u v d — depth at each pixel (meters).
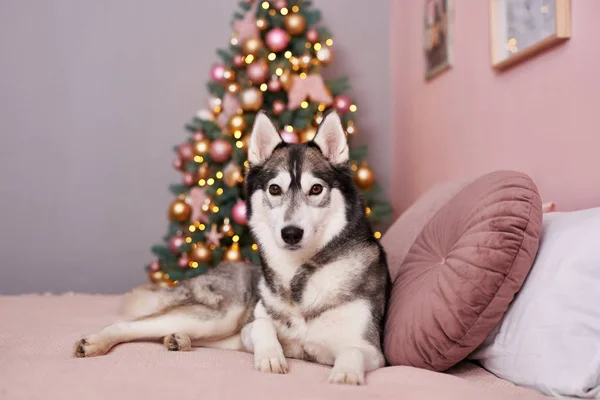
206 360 2.48
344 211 2.69
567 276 2.04
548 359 1.98
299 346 2.64
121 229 6.34
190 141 5.60
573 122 2.95
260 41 5.10
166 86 6.40
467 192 2.62
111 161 6.34
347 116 5.37
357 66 6.48
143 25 6.38
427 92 5.30
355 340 2.48
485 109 4.04
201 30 6.43
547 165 3.21
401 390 1.96
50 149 6.27
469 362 2.54
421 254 2.73
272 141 2.89
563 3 2.96
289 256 2.64
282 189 2.70
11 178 6.22
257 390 1.94
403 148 6.06
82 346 2.52
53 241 6.25
